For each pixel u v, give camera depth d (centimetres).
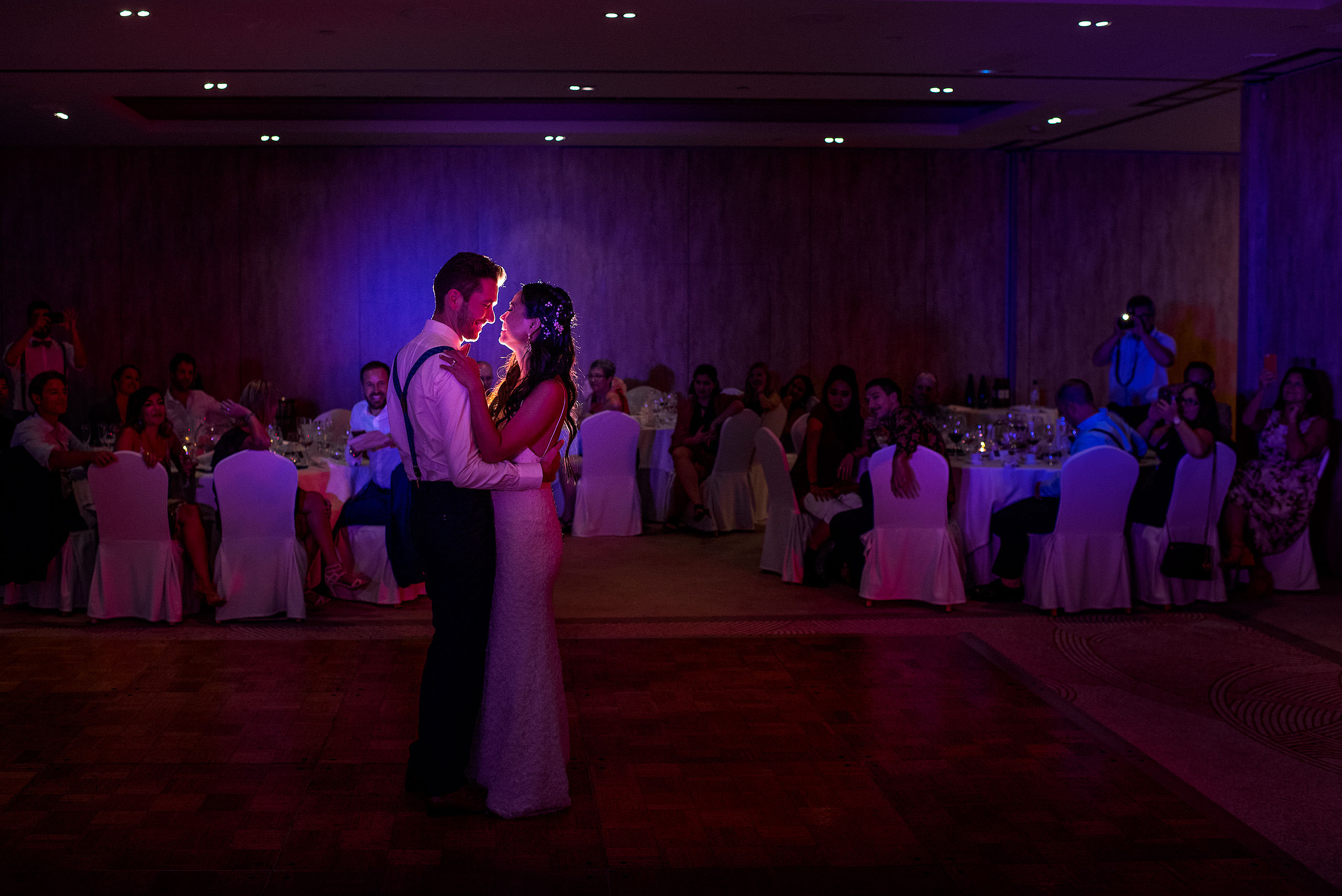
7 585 595
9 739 403
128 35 642
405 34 646
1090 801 358
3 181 1020
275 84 784
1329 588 666
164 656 506
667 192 1079
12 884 298
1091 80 779
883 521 609
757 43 673
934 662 509
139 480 552
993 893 300
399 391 325
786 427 946
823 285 1097
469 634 334
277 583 570
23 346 876
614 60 720
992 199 1109
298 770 377
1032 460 656
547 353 329
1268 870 313
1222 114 916
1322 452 676
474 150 1062
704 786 369
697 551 779
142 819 339
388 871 308
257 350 1055
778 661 508
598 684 474
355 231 1056
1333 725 431
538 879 305
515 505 331
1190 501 605
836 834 334
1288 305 751
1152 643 543
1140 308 966
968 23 624
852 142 1045
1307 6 597
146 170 1034
